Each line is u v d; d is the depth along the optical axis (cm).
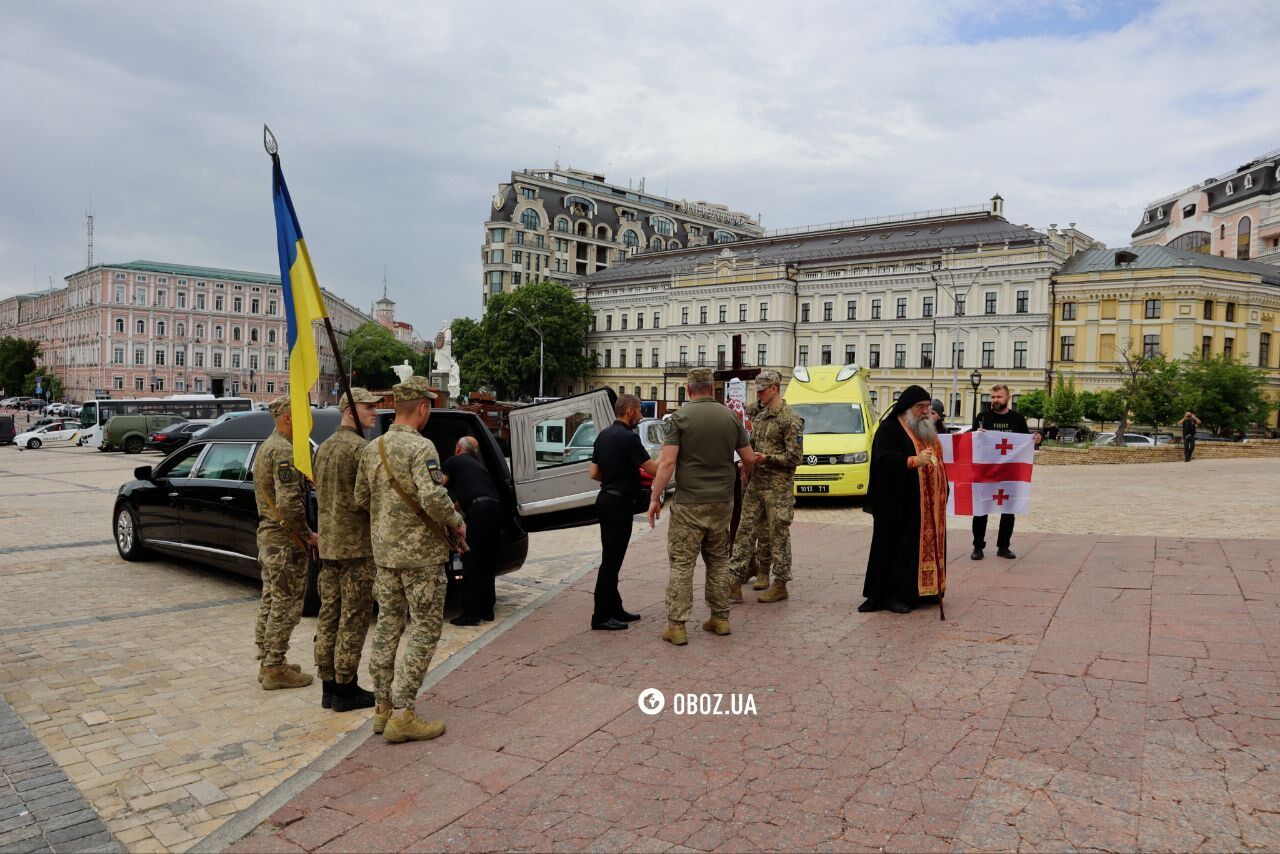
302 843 348
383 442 462
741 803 363
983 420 910
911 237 7300
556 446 777
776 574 726
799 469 1518
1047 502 1423
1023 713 443
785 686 506
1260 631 558
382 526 455
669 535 612
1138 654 525
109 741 463
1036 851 315
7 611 757
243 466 830
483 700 510
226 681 566
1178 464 2491
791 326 7400
